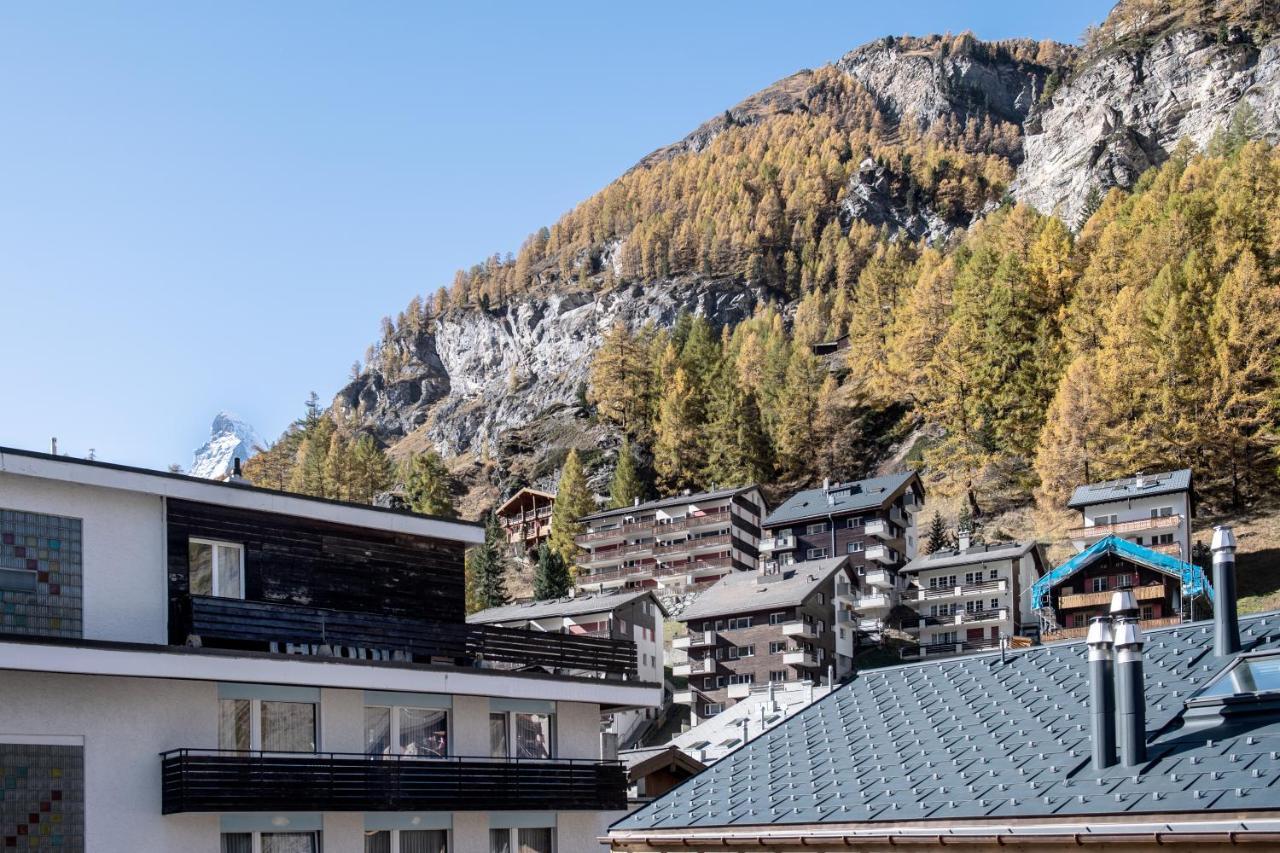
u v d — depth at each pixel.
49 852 27.09
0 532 27.98
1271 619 21.17
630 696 38.03
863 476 161.12
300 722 31.80
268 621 31.62
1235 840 15.91
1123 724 18.33
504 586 146.88
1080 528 111.12
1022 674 23.06
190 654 28.72
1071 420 124.50
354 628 33.47
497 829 35.16
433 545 37.31
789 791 21.92
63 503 29.11
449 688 33.59
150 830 28.70
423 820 33.44
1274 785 16.25
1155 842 16.56
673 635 119.44
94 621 29.12
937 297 159.38
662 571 142.38
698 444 174.25
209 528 31.77
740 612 105.88
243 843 30.28
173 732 29.44
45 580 28.52
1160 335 125.50
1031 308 147.25
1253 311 122.38
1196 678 20.08
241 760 29.67
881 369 162.62
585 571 150.75
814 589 105.19
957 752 20.86
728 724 72.81
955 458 141.88
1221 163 165.00
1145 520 108.12
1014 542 116.06
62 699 27.86
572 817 36.75
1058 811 17.59
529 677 35.62
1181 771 17.45
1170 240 143.62
